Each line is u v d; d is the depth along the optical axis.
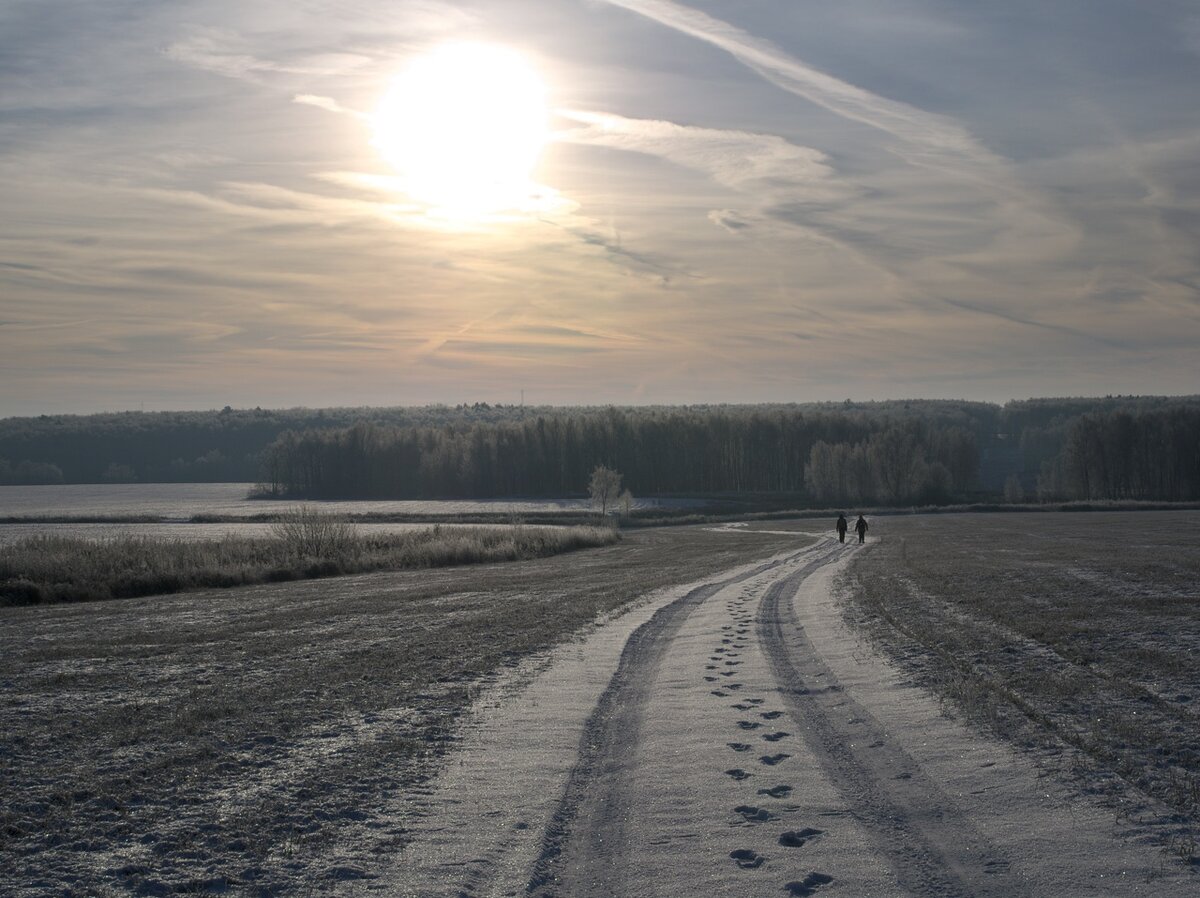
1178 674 12.84
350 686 14.00
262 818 8.31
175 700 13.33
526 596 27.22
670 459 155.75
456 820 8.23
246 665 16.17
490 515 102.06
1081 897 6.37
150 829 8.10
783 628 19.67
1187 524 63.97
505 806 8.58
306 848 7.60
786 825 7.91
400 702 12.85
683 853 7.38
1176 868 6.77
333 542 46.28
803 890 6.64
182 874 7.13
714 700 12.78
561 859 7.37
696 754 10.12
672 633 19.30
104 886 6.92
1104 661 13.95
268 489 172.00
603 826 8.05
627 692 13.55
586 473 155.25
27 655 17.70
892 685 13.27
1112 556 34.44
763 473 160.12
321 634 19.83
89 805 8.77
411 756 10.20
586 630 19.73
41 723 12.07
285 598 28.59
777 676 14.35
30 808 8.70
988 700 11.91
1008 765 9.30
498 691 13.52
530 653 16.81
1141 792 8.38
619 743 10.77
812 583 29.56
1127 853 7.07
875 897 6.48
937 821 7.89
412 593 28.92
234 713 12.37
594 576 34.84
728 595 26.83
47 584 31.72
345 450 167.50
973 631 17.23
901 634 17.64
